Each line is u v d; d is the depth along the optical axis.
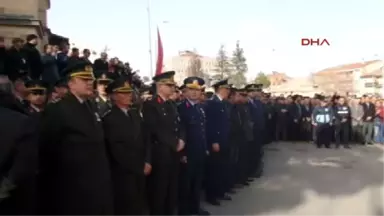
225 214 6.80
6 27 12.41
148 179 5.54
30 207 2.91
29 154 2.66
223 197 7.78
